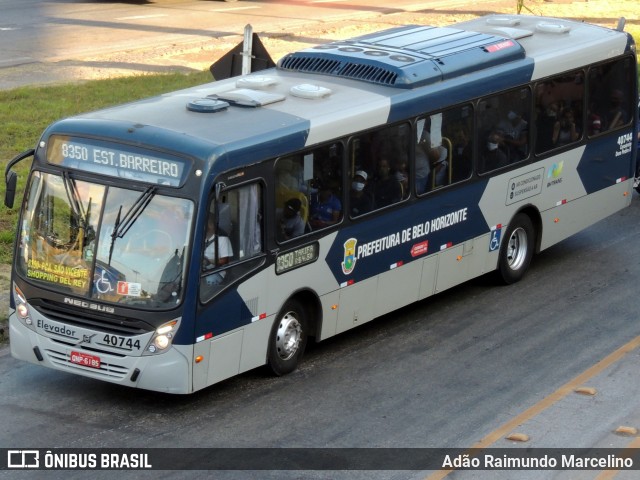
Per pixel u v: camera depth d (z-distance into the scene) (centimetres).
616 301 2694
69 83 4653
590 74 2944
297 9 7156
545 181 2839
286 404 2047
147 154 1933
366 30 6334
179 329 1900
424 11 7338
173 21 6394
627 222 3422
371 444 1881
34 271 2016
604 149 3044
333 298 2247
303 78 2466
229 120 2080
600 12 7588
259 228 2031
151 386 1928
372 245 2322
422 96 2400
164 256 1906
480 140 2595
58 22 6175
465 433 1938
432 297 2727
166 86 4591
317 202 2161
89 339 1958
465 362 2294
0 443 1841
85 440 1862
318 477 1745
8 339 2338
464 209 2580
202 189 1895
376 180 2308
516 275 2828
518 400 2094
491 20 3056
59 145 2014
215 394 2088
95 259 1947
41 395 2061
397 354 2333
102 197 1958
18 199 3212
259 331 2073
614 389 2152
